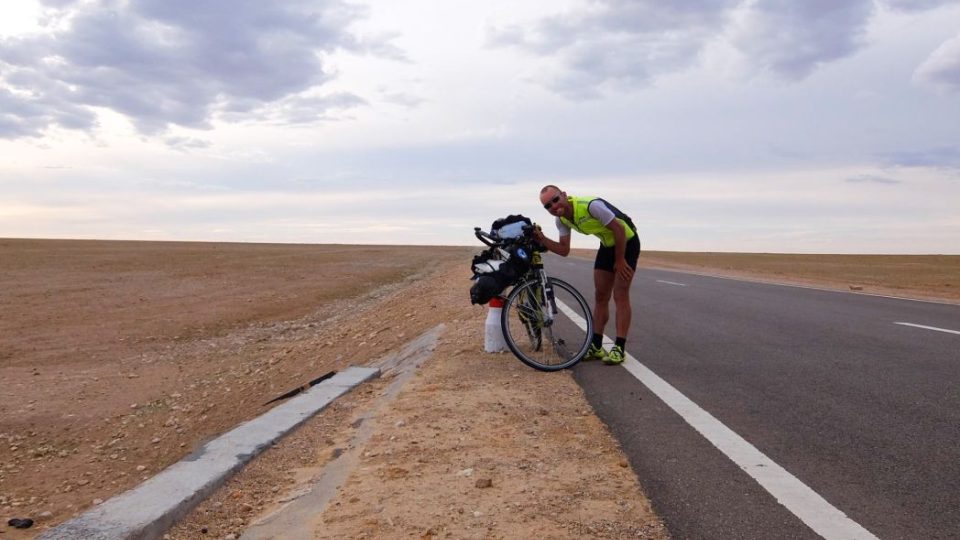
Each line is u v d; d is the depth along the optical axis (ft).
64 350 55.83
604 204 24.06
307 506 14.38
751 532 12.44
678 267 120.88
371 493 14.60
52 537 12.39
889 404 20.36
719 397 21.20
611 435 17.69
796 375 24.16
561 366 24.63
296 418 20.43
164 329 64.54
